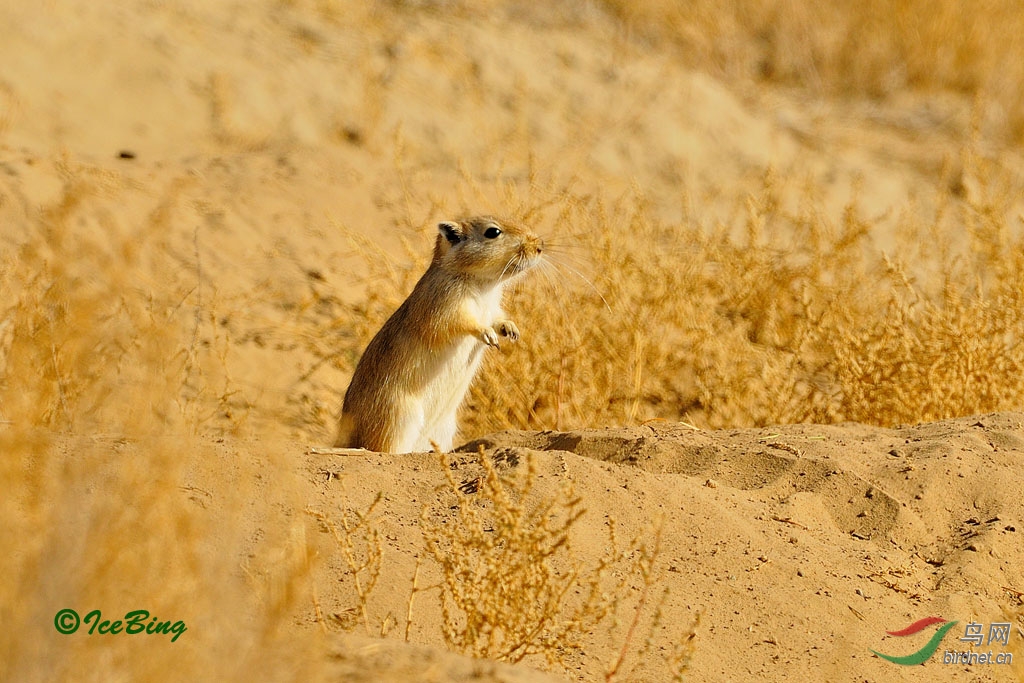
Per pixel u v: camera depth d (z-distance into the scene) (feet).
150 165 71.97
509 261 45.21
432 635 28.60
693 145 92.99
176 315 54.90
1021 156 99.25
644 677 28.02
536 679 24.75
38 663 21.08
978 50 109.50
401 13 99.60
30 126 76.33
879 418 52.47
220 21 91.66
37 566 22.43
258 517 30.89
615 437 40.42
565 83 95.86
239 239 65.92
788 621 31.27
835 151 97.30
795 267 66.23
